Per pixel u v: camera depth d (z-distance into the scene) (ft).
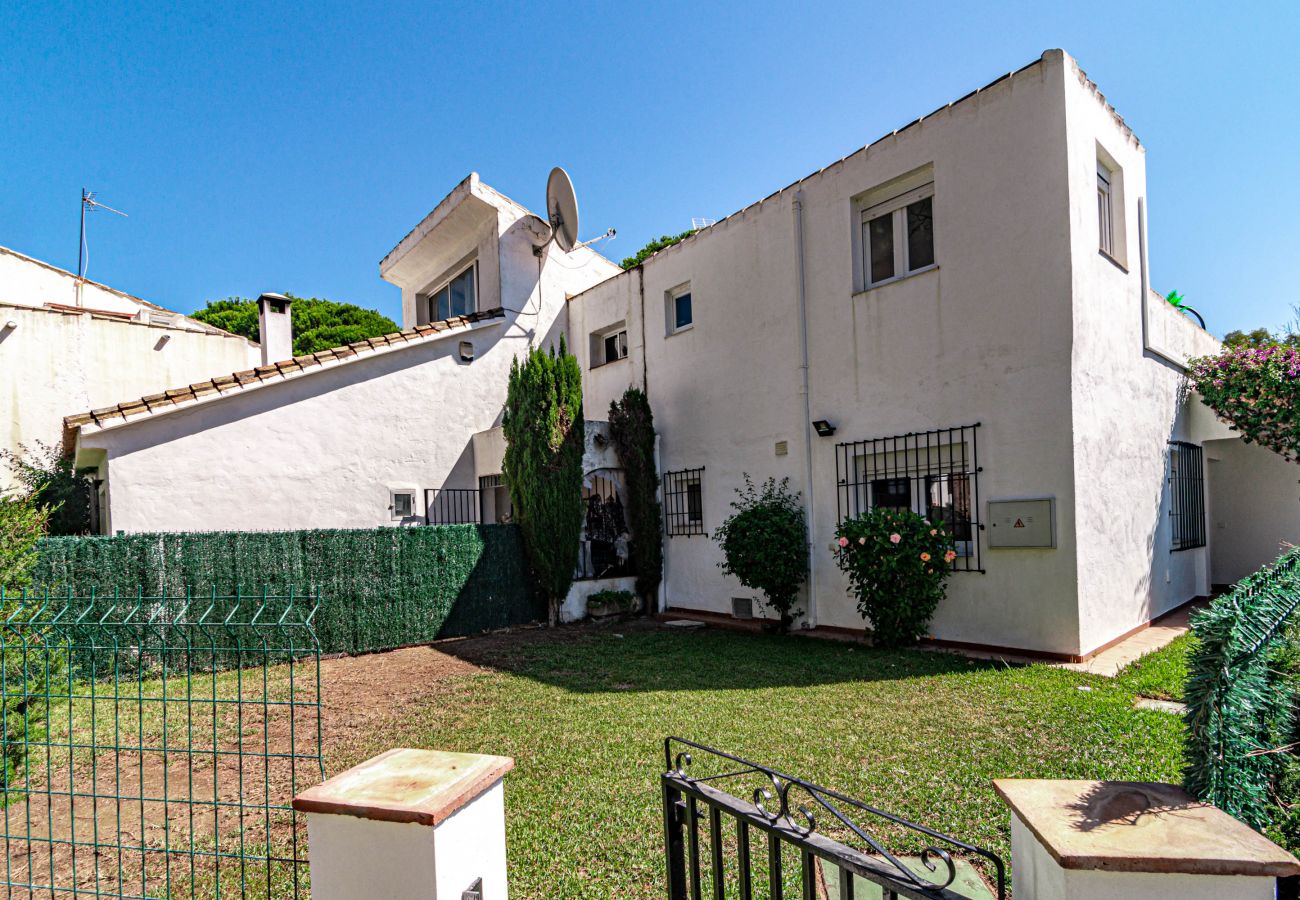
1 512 13.60
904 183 26.89
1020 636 22.53
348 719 17.69
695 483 35.32
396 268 49.26
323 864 6.56
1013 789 5.69
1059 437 21.83
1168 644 23.06
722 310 33.65
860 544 24.26
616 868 9.52
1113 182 27.09
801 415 29.48
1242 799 6.14
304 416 32.09
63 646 11.05
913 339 25.88
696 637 28.35
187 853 8.83
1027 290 22.74
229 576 24.58
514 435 33.06
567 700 18.53
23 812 12.54
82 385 40.45
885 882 4.74
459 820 6.49
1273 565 8.45
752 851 10.21
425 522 36.04
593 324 42.57
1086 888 4.51
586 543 35.45
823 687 19.02
